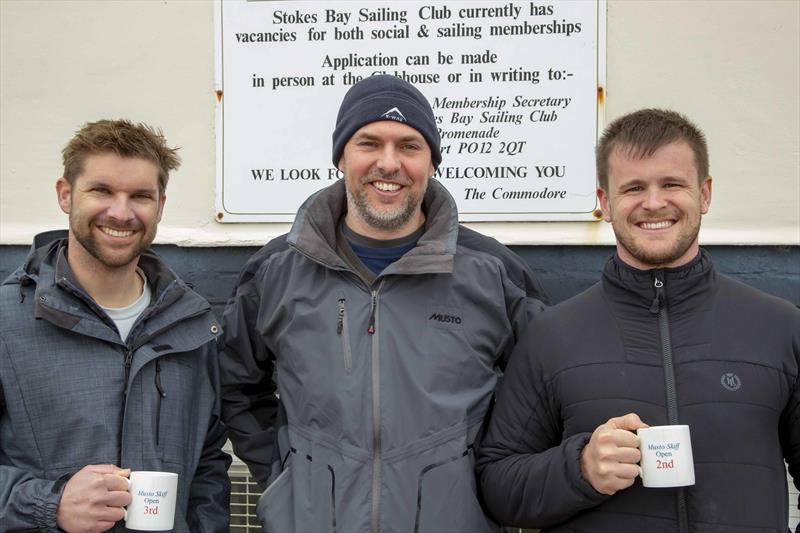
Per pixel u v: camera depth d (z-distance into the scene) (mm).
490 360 2322
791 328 2045
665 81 3135
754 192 3115
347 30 3215
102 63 3359
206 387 2418
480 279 2340
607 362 2092
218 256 3330
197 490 2398
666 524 1967
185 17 3309
